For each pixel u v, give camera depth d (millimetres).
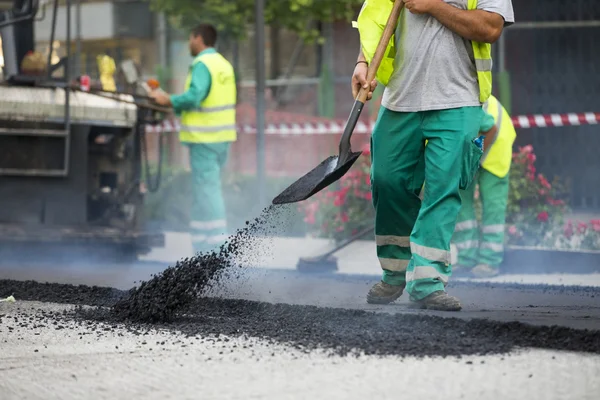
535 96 27844
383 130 9773
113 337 8188
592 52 27688
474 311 9375
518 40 27859
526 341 7656
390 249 10055
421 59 9461
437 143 9469
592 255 15320
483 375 6566
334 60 32656
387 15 9641
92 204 16156
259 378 6590
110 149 16516
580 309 9758
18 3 15625
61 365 7191
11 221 15484
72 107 15664
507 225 17172
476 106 9516
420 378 6496
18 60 15562
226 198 22547
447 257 9477
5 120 15312
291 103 32062
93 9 30750
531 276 14656
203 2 29250
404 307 9680
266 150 26953
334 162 9516
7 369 7125
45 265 14984
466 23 9266
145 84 16562
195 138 16375
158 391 6375
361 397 6082
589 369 6719
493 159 14406
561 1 27703
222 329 8422
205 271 9477
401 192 9852
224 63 16516
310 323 8641
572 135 27109
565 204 18188
